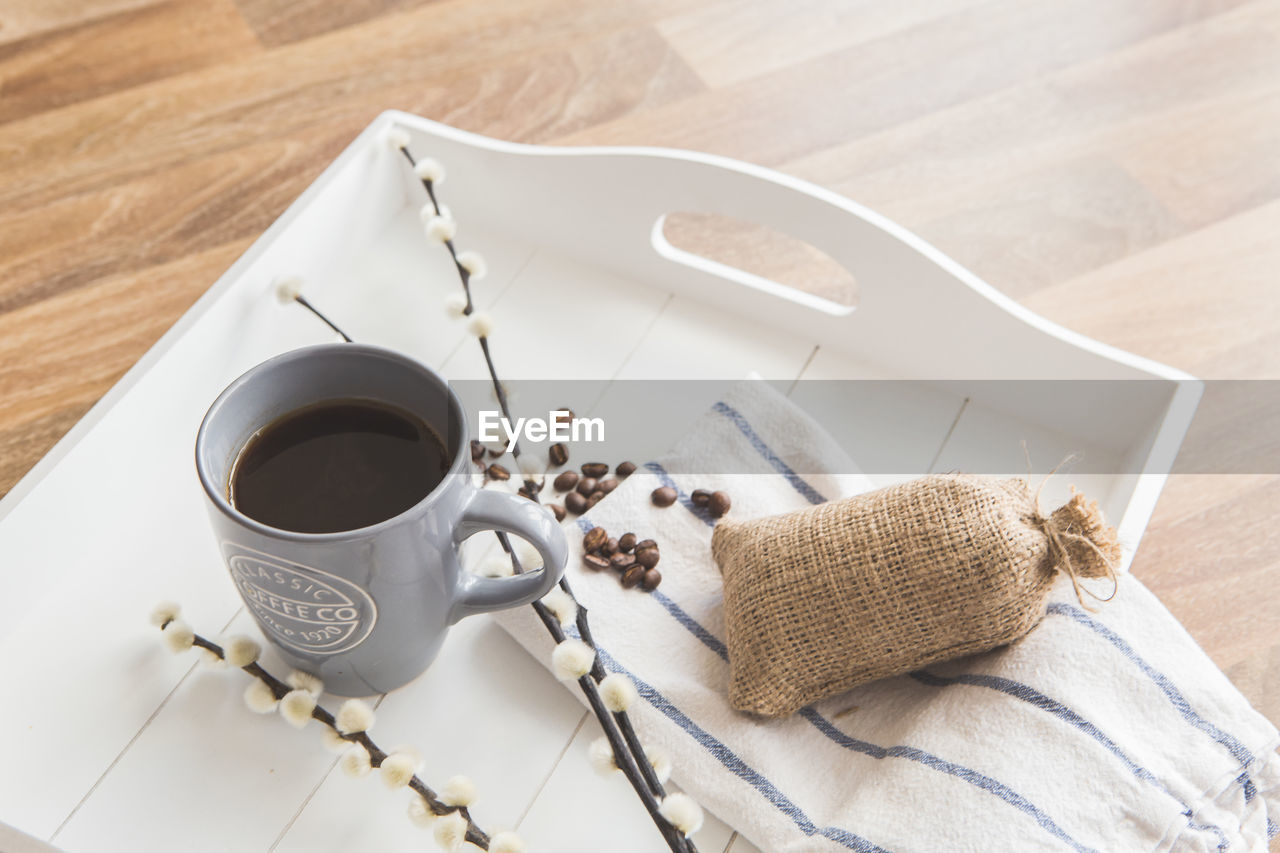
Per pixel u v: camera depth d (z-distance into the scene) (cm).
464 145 108
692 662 85
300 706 76
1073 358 95
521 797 79
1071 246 154
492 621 87
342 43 180
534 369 106
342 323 107
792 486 95
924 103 172
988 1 186
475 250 114
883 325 103
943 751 74
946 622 76
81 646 85
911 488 79
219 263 151
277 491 72
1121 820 71
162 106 170
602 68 177
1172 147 166
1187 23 182
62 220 156
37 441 135
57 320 146
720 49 180
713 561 91
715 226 154
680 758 79
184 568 90
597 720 83
